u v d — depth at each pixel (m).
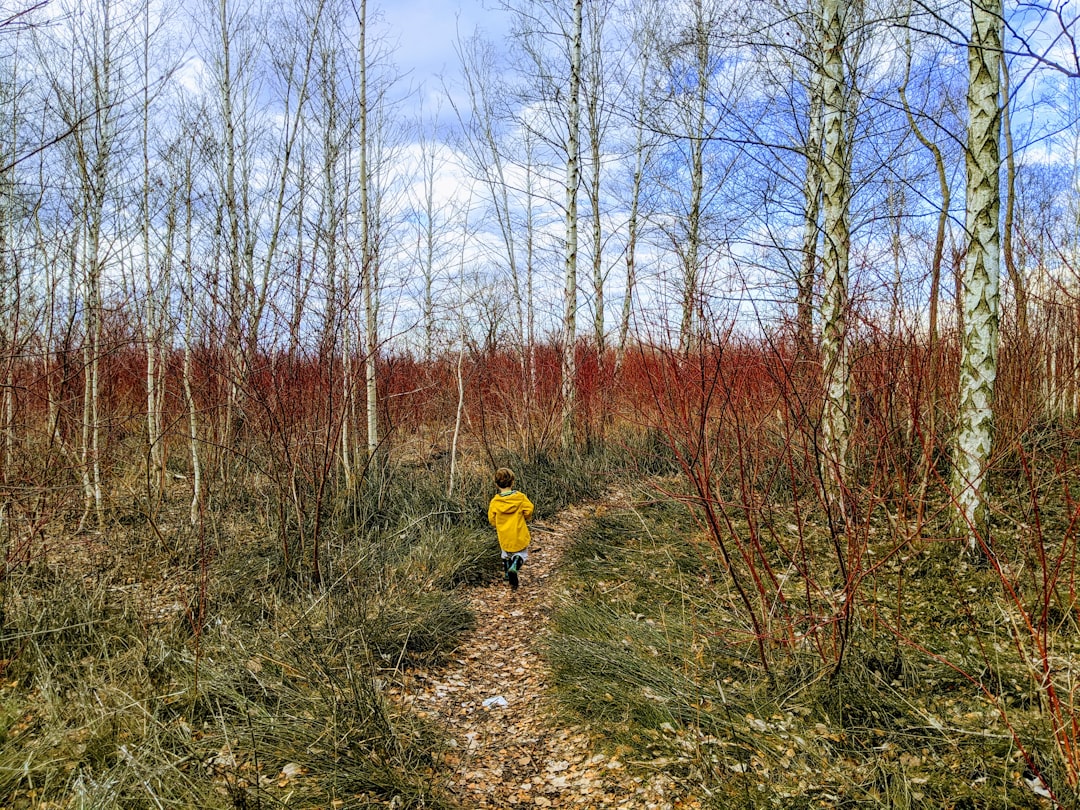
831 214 5.72
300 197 9.23
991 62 4.67
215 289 6.34
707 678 3.86
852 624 3.97
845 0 5.82
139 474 7.95
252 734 3.14
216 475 7.45
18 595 4.61
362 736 3.29
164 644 4.01
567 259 9.88
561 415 9.94
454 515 7.43
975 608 4.13
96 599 4.57
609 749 3.35
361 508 7.18
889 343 4.92
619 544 6.44
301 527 5.71
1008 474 5.89
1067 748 2.64
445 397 11.15
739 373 5.07
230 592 5.09
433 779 3.13
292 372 6.45
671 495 4.12
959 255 5.64
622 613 4.87
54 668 3.70
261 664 3.97
